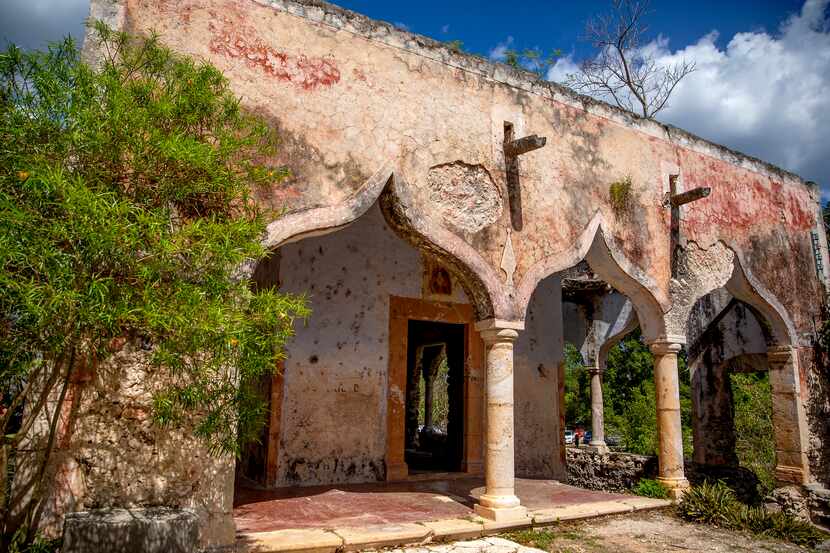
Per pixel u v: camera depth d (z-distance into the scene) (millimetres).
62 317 3203
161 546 3795
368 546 5387
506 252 6812
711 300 12086
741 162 9828
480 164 6785
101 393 4461
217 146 4898
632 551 5781
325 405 8586
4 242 2941
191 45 5180
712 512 7188
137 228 3322
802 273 10406
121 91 3717
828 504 8883
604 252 7859
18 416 5000
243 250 3969
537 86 7500
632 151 8336
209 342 3650
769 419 15164
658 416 8180
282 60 5621
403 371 9336
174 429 4645
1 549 3795
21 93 3533
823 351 10414
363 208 5785
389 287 9414
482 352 10125
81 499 4309
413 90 6422
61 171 3236
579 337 15000
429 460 11312
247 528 5688
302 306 4133
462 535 5859
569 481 12734
